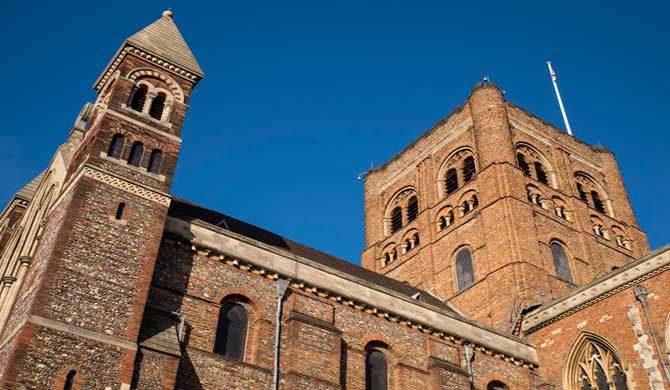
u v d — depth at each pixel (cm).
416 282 5831
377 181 7169
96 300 2648
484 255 5281
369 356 3516
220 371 2898
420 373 3569
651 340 3631
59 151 3803
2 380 2330
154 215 3072
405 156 6994
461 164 6209
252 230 4306
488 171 5672
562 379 4003
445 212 6038
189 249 3148
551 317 4250
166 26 3988
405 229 6378
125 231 2927
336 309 3481
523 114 6394
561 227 5594
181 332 2884
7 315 2844
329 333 3269
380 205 6894
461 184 6053
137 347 2622
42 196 3694
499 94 6241
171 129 3506
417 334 3712
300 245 4644
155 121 3478
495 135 5894
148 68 3666
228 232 3316
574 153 6575
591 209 6084
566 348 4066
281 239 4488
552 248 5397
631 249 6103
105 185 3020
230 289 3173
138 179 3170
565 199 5956
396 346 3581
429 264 5784
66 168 3525
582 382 3941
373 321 3584
